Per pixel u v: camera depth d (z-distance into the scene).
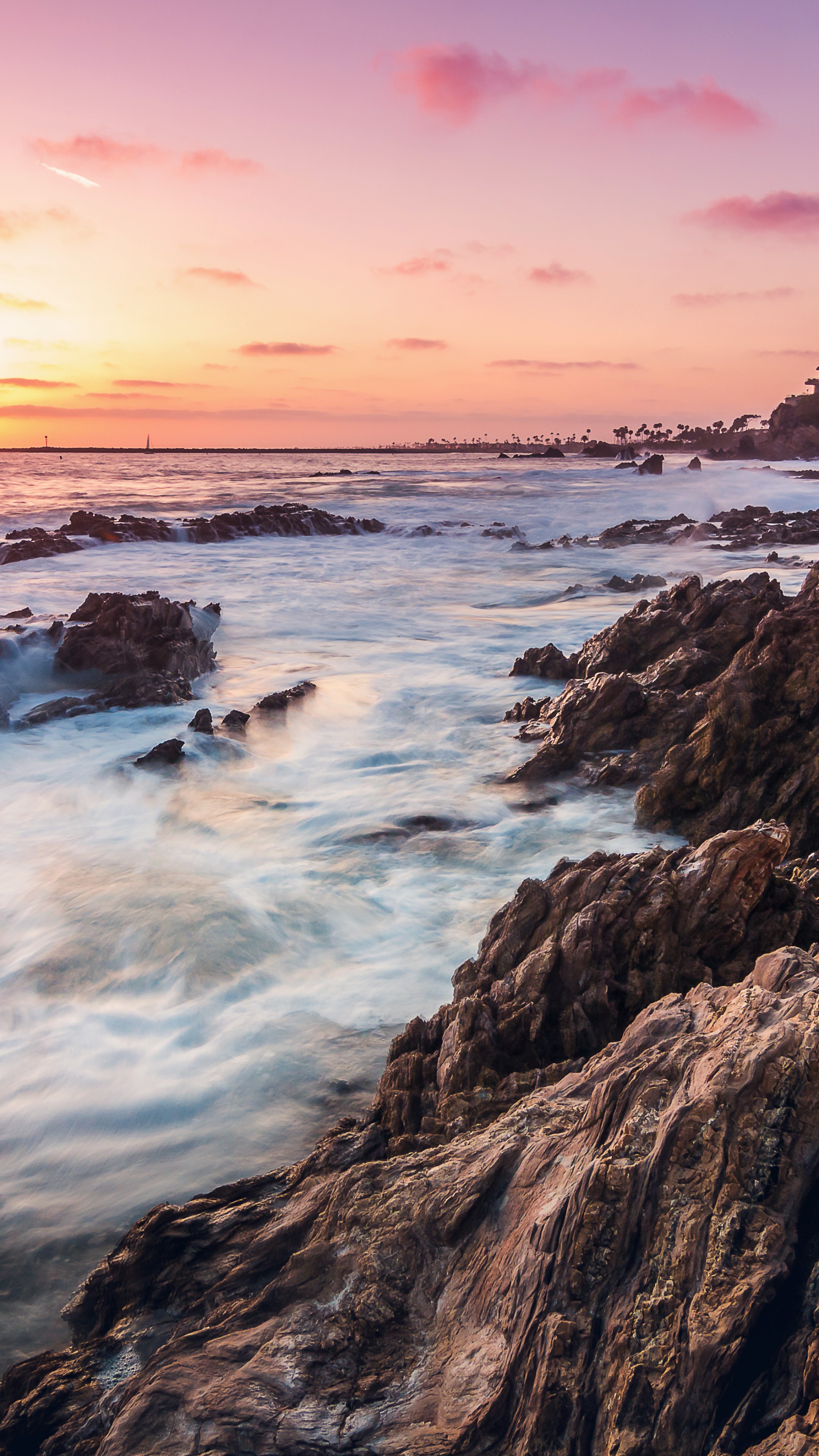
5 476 124.56
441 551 48.94
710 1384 3.44
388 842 12.73
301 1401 4.19
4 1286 5.98
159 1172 6.92
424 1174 5.20
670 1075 4.57
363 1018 8.82
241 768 15.88
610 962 7.35
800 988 5.00
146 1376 4.61
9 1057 8.27
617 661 17.50
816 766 11.94
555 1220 4.20
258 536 54.12
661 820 12.76
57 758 16.50
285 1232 5.38
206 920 10.60
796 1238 3.70
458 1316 4.38
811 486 83.88
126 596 23.20
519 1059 6.96
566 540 49.34
